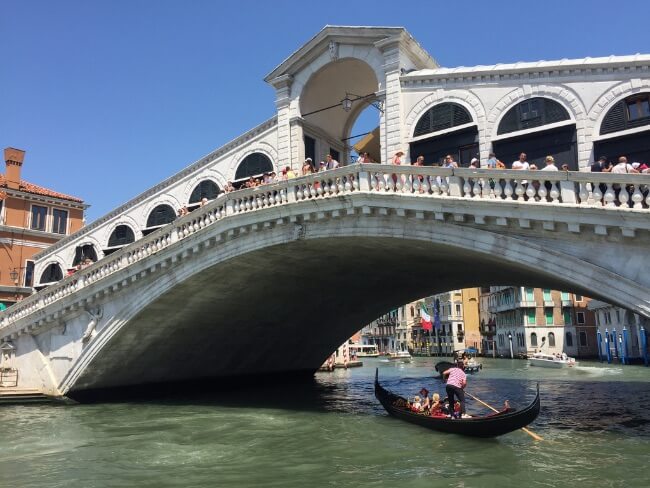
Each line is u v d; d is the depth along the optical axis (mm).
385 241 13477
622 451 10586
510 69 14094
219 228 15375
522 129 13859
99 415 16188
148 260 16734
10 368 19703
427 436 12375
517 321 57906
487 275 17641
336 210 13352
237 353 23406
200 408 17734
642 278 9789
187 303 17938
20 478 9352
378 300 24391
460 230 11828
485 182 11508
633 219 9633
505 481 8617
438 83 15188
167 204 21359
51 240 29141
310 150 18344
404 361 57531
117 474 9555
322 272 18344
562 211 10312
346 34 16422
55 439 12602
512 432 12594
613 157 12672
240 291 18500
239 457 10719
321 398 20812
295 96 17703
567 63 13383
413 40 16031
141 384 20578
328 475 9242
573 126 13227
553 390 23297
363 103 19797
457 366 13328
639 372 33844
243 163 19297
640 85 12562
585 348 54875
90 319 18172
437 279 19812
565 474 9008
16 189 27953
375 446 11430
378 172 12836
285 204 14125
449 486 8406
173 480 9133
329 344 28188
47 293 19422
